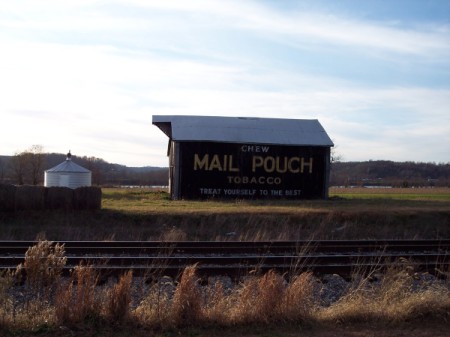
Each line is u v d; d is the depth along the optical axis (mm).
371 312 8906
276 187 36344
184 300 8406
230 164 35781
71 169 37656
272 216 24156
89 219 23938
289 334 8062
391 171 159625
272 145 36281
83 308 8273
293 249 16000
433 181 114750
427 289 10414
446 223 25500
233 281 11781
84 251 14844
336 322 8617
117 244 15875
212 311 8508
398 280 9977
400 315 8812
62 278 11484
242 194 35844
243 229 22594
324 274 12523
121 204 29422
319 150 36938
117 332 7965
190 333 8016
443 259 13906
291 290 8922
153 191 45594
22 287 10516
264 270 12453
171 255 14820
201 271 12117
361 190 71125
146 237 20719
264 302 8633
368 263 13062
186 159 35375
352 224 24016
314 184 36875
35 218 23875
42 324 8031
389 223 25016
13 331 7859
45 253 9281
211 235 21172
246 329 8234
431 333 8203
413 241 18141
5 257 12898
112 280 11414
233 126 37438
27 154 67750
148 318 8320
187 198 35219
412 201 35750
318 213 24984
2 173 77125
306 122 39719
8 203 24125
